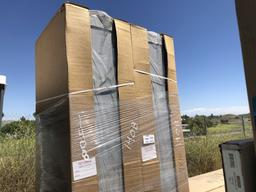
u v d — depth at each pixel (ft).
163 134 8.09
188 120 33.96
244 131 34.94
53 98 6.90
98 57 6.83
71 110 6.12
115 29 7.28
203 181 16.19
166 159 8.04
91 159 6.25
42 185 7.59
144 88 7.72
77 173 6.00
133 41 7.71
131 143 7.08
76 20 6.49
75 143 6.07
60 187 6.39
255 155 5.99
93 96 6.54
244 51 5.52
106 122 6.67
